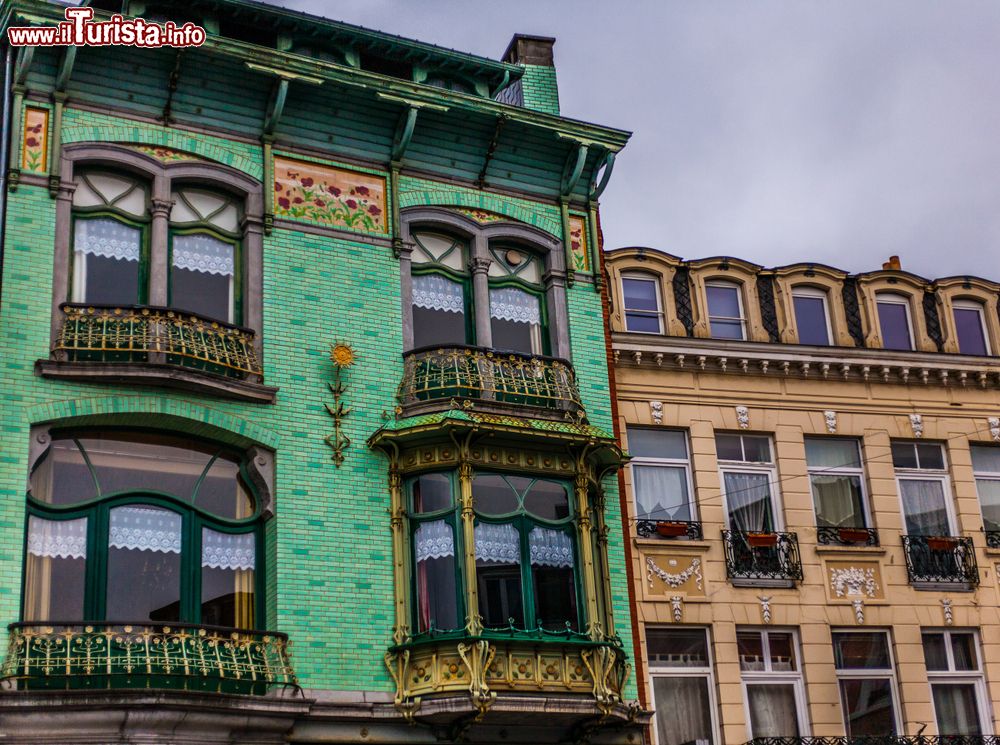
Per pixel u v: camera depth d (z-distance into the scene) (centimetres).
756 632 2236
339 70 2123
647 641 2158
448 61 2373
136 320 1886
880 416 2453
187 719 1678
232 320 2028
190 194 2064
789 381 2419
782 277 2488
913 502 2434
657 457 2303
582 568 2020
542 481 2056
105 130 1998
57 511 1805
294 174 2122
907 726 2239
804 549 2300
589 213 2348
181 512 1883
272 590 1877
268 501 1919
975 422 2511
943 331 2559
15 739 1609
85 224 1970
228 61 2067
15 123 1933
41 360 1812
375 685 1881
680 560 2219
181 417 1881
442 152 2258
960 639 2353
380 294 2117
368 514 1969
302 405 1986
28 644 1667
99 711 1634
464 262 2242
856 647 2286
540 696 1878
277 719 1756
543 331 2259
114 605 1798
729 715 2144
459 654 1859
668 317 2383
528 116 2259
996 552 2417
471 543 1934
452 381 2055
